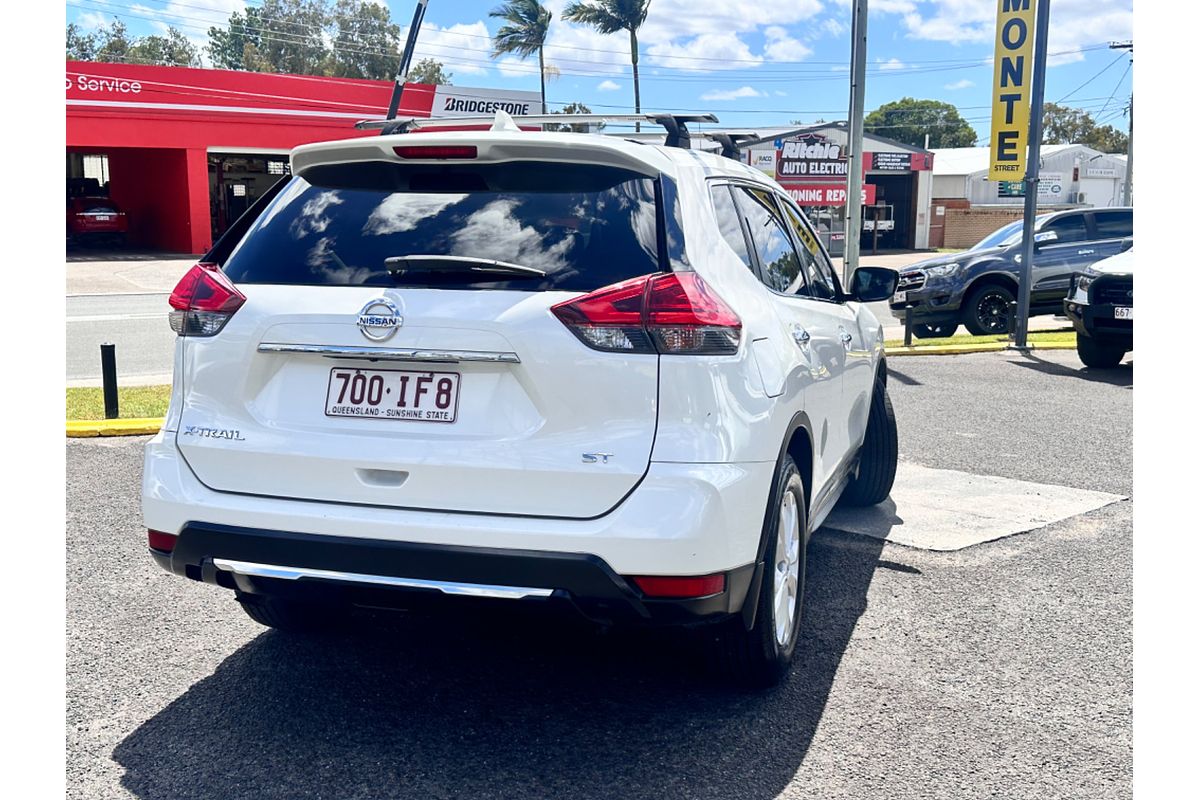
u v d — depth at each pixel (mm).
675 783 3002
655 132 4387
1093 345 12383
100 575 4699
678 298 3002
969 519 5852
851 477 5688
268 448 3141
